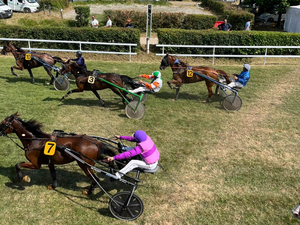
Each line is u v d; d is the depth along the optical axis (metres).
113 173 5.10
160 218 4.72
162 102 9.57
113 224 4.57
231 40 14.68
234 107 8.94
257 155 6.57
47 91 10.01
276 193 5.35
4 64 13.08
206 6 29.73
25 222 4.52
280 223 4.66
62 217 4.65
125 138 5.05
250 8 24.53
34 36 14.99
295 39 14.78
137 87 8.49
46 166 5.93
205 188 5.44
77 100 9.36
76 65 8.45
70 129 7.37
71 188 5.33
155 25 19.78
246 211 4.91
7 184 5.32
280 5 20.56
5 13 19.55
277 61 14.98
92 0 28.34
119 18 19.53
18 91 9.80
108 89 10.59
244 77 8.87
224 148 6.82
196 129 7.72
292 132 7.69
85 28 14.75
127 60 14.59
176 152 6.57
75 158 4.70
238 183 5.60
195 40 14.77
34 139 4.92
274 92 10.73
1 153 6.19
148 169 4.76
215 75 9.06
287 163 6.28
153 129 7.63
